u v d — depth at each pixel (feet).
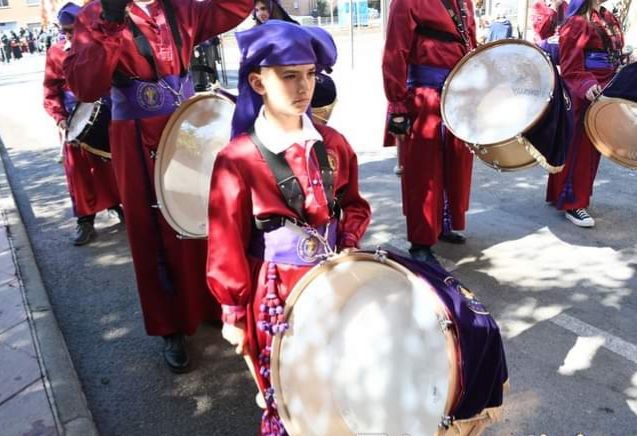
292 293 5.54
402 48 11.43
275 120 5.93
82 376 9.86
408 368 5.16
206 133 8.14
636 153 12.21
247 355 6.35
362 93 34.94
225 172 5.90
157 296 9.32
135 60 8.14
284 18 13.07
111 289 12.98
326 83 11.10
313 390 5.70
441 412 4.85
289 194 5.84
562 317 10.78
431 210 12.27
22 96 49.80
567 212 15.17
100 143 12.87
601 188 17.52
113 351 10.57
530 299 11.44
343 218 6.73
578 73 13.75
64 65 7.75
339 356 5.67
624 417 8.28
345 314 5.76
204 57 16.90
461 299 5.18
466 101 10.89
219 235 5.98
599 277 12.17
